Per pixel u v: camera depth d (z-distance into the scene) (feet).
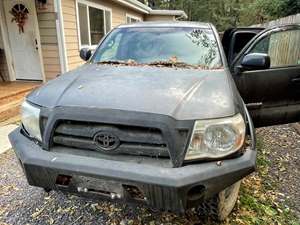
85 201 9.00
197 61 9.65
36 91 7.91
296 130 16.31
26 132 7.43
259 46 11.30
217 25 120.37
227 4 119.96
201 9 121.08
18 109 18.61
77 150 6.49
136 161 6.02
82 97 6.78
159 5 118.42
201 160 5.98
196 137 5.94
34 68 25.14
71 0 25.45
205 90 7.11
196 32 10.92
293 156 12.85
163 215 8.34
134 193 6.16
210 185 5.86
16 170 11.05
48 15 23.26
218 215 7.80
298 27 11.94
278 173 11.15
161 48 10.36
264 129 16.57
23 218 8.18
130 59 10.18
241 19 104.37
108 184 6.11
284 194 9.66
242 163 6.06
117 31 11.87
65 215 8.33
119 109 6.18
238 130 6.20
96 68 9.39
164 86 7.23
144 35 11.08
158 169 5.82
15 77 25.59
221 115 6.17
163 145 5.93
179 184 5.59
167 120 5.89
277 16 36.58
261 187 10.04
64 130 6.50
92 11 31.48
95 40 32.86
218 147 6.04
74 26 26.30
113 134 6.10
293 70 11.21
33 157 6.51
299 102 11.62
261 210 8.64
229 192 7.48
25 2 23.34
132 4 43.52
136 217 8.25
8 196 9.26
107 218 8.21
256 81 10.80
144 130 6.01
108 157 6.21
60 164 6.26
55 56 24.13
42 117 6.76
